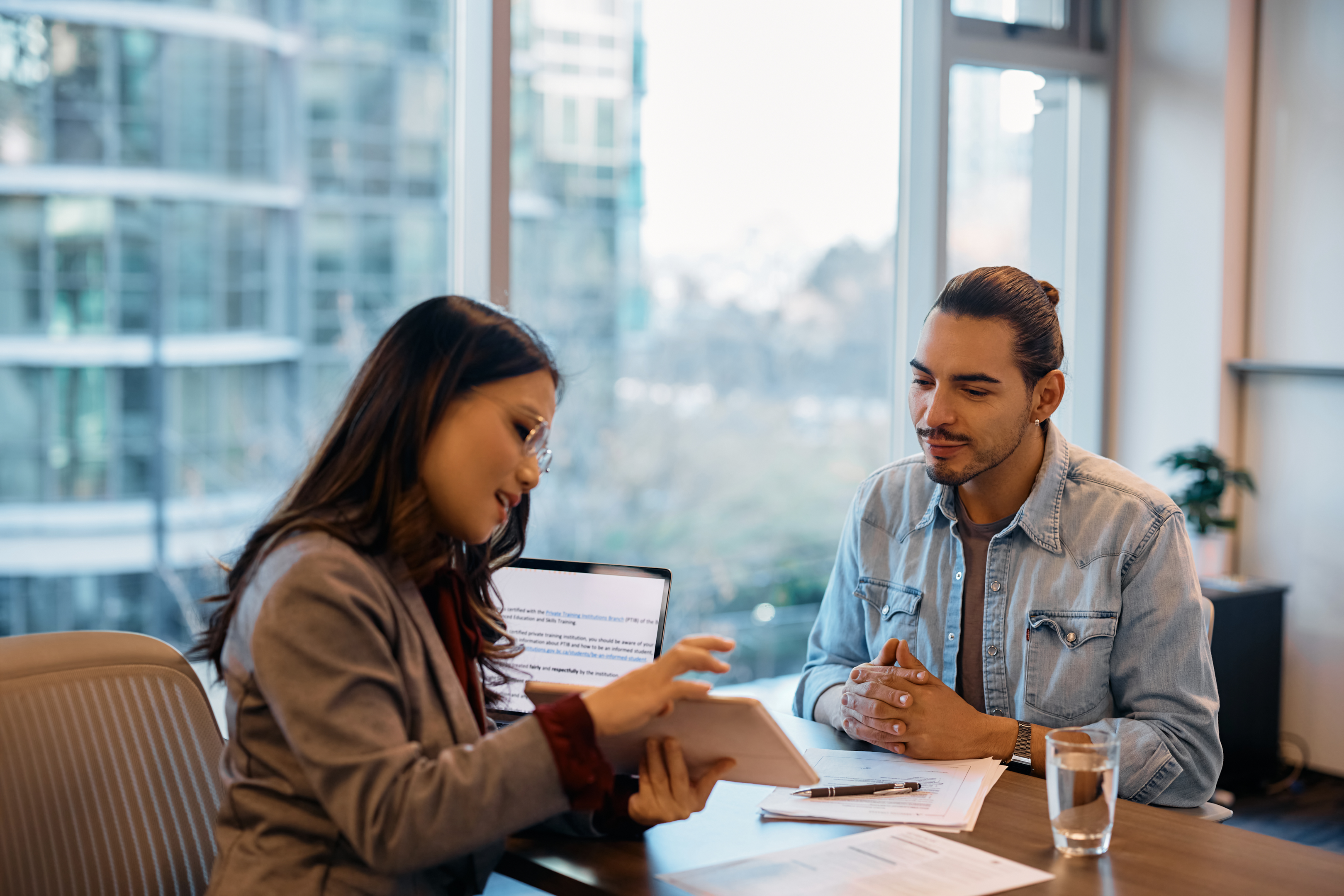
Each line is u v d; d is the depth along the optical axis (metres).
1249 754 3.34
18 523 3.54
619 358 4.41
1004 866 1.08
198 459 3.85
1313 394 3.47
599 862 1.12
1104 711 1.59
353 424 1.11
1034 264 3.66
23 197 3.56
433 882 1.11
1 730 1.19
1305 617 3.52
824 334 4.47
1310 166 3.45
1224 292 3.54
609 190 4.36
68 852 1.21
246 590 1.05
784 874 1.07
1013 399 1.52
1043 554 1.62
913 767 1.39
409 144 4.38
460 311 1.11
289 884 1.01
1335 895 1.03
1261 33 3.53
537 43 4.23
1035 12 3.53
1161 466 3.48
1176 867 1.09
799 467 4.55
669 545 4.49
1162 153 3.65
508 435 1.08
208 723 1.36
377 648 1.01
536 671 1.54
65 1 3.58
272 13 4.05
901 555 1.76
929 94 3.28
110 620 3.68
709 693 1.03
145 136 3.76
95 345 3.68
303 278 4.17
